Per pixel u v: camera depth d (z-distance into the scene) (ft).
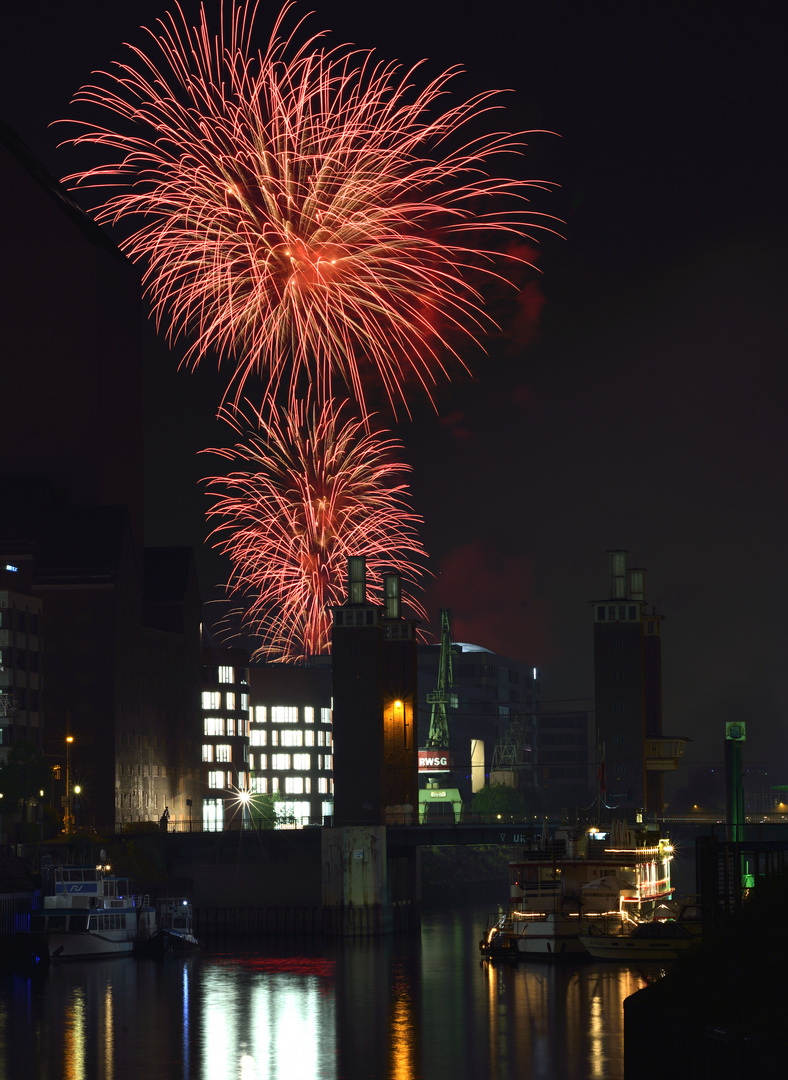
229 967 453.17
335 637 610.65
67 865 502.38
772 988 158.71
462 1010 353.10
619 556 639.76
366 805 601.21
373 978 420.36
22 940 462.19
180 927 526.16
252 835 615.57
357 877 582.76
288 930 597.11
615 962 445.37
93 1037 317.42
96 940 469.57
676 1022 157.07
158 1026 331.77
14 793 542.98
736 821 519.60
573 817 577.02
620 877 467.93
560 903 459.73
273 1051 299.79
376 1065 283.38
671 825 590.14
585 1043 305.32
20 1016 347.36
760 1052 139.74
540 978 412.98
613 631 630.74
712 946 178.60
